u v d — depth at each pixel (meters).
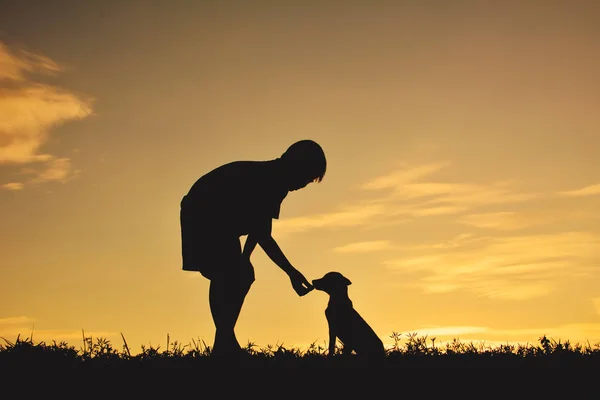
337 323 8.80
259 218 7.70
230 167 7.74
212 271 7.61
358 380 6.79
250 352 7.72
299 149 7.53
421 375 6.94
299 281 7.96
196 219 7.64
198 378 6.76
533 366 7.23
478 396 6.46
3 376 6.75
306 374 6.90
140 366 7.05
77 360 7.26
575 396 6.43
